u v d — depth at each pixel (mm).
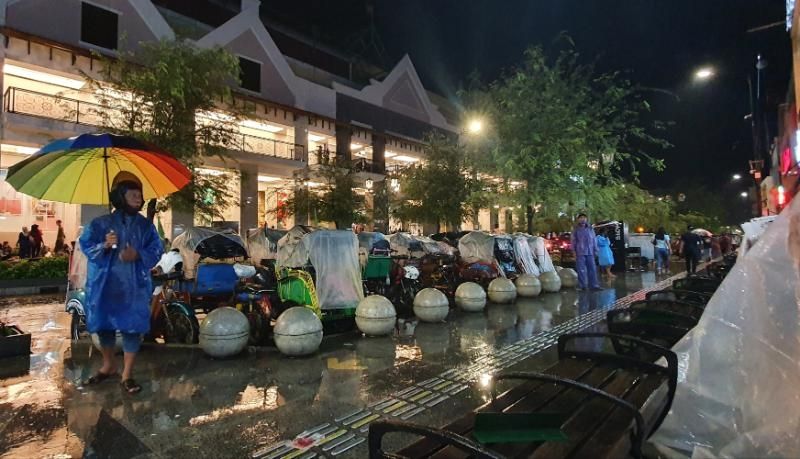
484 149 14852
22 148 17891
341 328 7473
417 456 2168
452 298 10109
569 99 13727
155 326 6711
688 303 5309
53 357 5906
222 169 21641
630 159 14023
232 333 5730
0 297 12875
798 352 2629
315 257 7117
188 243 8164
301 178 23891
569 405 2787
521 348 6293
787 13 13016
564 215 15219
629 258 19578
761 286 2891
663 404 3164
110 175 5121
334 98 30312
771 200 24703
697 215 37656
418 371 5273
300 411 4121
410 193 22625
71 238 20984
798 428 2496
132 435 3639
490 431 2316
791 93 16922
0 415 4016
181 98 10828
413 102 37281
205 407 4215
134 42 20406
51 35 18109
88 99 19406
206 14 28969
